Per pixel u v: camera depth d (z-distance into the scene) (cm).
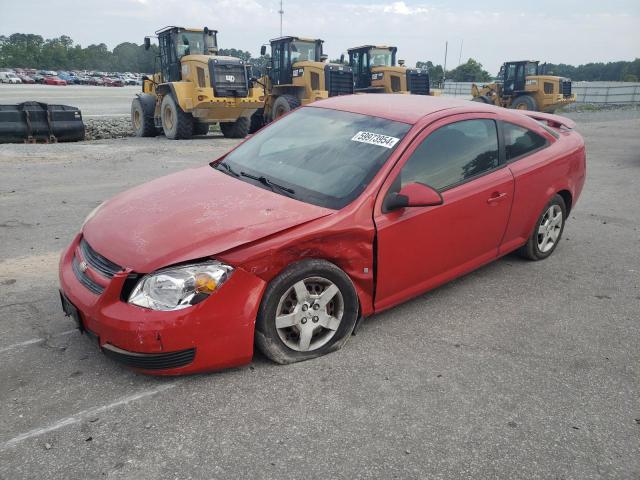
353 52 2194
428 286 385
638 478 241
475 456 250
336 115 414
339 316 328
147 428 259
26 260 470
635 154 1247
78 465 235
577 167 507
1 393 281
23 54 13150
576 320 393
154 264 274
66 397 280
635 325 388
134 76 10600
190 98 1470
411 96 461
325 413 275
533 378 316
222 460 241
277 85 1855
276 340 305
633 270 497
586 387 309
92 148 1192
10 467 231
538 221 481
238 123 1645
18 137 1382
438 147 376
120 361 280
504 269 488
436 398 292
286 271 299
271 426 264
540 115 546
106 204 360
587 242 576
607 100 3875
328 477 233
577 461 250
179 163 1020
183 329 272
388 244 338
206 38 1608
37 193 720
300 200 334
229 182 364
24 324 355
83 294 290
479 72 9119
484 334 366
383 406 282
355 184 338
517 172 431
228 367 298
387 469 239
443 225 372
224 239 287
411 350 340
